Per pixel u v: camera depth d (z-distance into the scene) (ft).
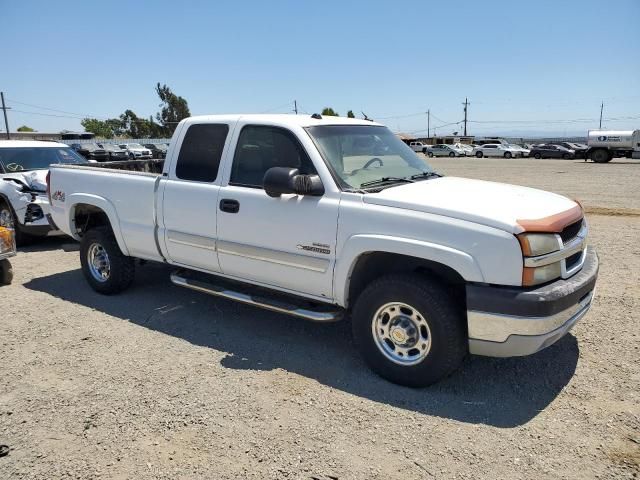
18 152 30.81
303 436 10.41
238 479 9.18
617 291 18.89
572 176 75.82
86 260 19.34
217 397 11.89
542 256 10.80
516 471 9.30
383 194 12.44
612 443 10.05
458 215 11.24
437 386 12.34
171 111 277.64
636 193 51.34
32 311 17.66
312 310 13.65
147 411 11.34
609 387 12.15
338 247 12.63
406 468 9.43
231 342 15.02
